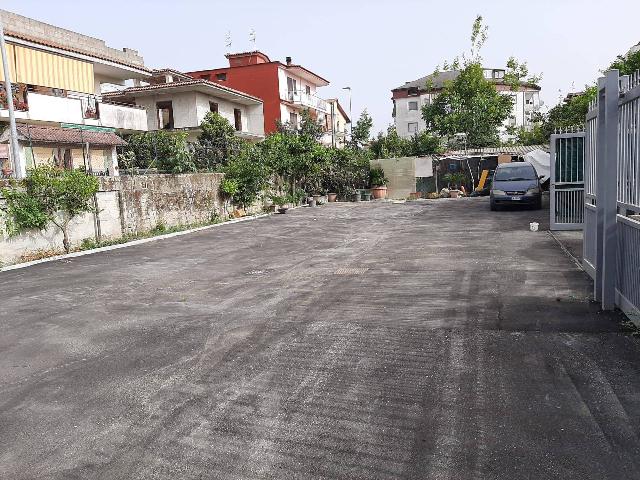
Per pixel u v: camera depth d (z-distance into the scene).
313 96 47.53
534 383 3.86
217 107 33.84
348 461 2.99
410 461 2.96
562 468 2.82
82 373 4.55
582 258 8.16
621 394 3.61
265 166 22.42
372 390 3.90
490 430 3.24
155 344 5.27
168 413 3.69
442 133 43.28
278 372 4.35
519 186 18.17
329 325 5.59
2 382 4.43
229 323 5.89
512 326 5.18
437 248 10.61
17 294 8.05
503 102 46.19
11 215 11.30
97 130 23.72
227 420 3.55
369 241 12.47
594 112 6.61
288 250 11.70
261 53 44.19
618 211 5.52
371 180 31.48
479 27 47.38
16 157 15.50
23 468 3.06
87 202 13.37
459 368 4.21
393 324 5.49
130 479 2.91
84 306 7.09
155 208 16.28
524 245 10.21
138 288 8.16
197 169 20.72
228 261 10.51
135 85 35.25
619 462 2.85
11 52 20.17
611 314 5.39
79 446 3.29
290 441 3.23
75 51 23.42
